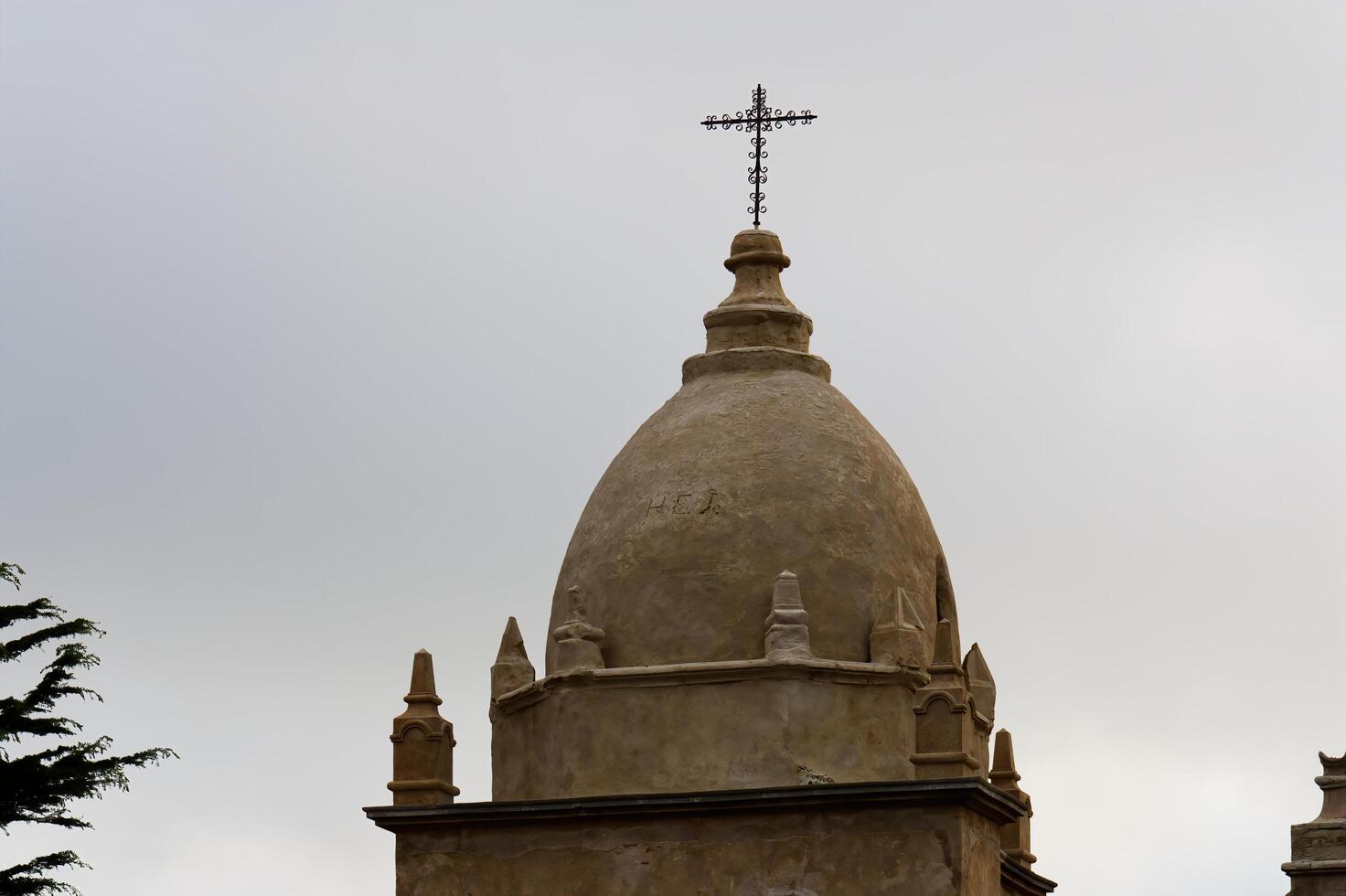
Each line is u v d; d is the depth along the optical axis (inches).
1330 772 3024.1
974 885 2551.7
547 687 2719.0
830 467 2763.3
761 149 3011.8
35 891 2987.2
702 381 2866.6
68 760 2989.7
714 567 2704.2
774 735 2630.4
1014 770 2999.5
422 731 2738.7
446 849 2640.3
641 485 2775.6
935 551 2829.7
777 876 2554.1
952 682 2620.6
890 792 2529.5
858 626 2699.3
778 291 2928.2
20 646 3038.9
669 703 2662.4
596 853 2603.3
